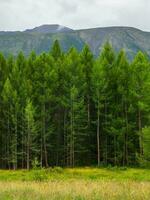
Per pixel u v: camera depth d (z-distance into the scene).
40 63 77.19
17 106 74.19
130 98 74.12
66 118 78.25
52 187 20.30
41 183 26.52
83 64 77.12
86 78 78.06
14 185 23.28
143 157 62.41
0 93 79.69
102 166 72.75
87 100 78.00
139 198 14.06
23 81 76.56
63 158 77.56
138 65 72.44
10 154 75.94
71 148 73.62
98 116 74.56
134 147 74.94
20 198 15.34
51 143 77.31
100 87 73.81
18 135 76.25
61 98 75.94
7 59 86.31
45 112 75.38
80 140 74.56
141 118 75.25
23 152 72.19
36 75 76.50
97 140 77.00
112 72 76.44
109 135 76.88
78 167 72.19
